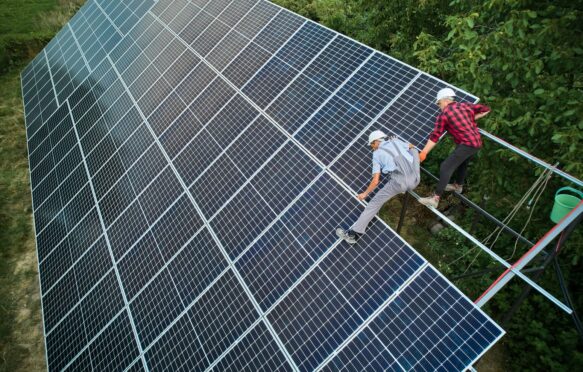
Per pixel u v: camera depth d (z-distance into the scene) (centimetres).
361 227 626
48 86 1689
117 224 953
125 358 742
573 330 859
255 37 1088
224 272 730
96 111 1322
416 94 727
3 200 1538
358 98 794
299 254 679
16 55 2475
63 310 899
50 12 2953
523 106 888
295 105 871
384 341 549
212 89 1047
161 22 1425
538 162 602
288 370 584
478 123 932
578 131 745
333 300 612
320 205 708
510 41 854
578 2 794
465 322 517
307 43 973
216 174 873
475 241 604
